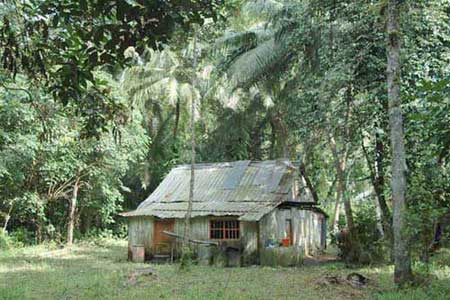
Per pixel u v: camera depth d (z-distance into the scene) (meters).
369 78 14.08
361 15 13.80
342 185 16.22
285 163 18.31
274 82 21.03
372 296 9.51
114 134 7.51
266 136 27.95
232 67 20.27
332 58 14.68
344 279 10.80
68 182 22.25
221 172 18.92
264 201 16.86
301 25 16.22
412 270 10.32
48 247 21.42
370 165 15.32
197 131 27.23
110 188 23.55
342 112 14.68
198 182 18.78
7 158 18.19
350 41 14.02
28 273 13.59
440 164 10.26
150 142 25.00
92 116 6.94
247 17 21.97
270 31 21.02
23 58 5.77
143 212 17.78
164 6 4.90
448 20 12.98
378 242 14.78
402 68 12.59
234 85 20.91
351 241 15.52
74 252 20.17
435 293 9.02
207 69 24.53
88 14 5.10
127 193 28.25
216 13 5.45
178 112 26.48
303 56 17.86
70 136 19.09
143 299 9.57
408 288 9.55
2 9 5.43
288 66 19.70
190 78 26.05
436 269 11.81
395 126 10.02
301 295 9.89
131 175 27.22
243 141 26.05
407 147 12.00
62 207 23.81
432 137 5.91
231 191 17.75
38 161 20.08
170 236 17.36
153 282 11.70
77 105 6.77
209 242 16.27
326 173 22.97
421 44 13.12
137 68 25.31
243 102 23.89
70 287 11.00
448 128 5.80
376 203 17.08
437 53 13.16
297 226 18.47
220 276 12.86
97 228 25.53
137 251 17.17
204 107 26.47
